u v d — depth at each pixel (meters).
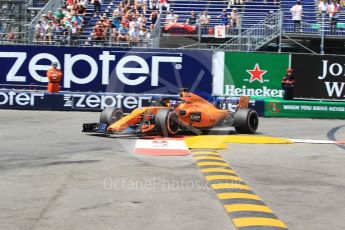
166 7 34.66
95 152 13.07
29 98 27.59
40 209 7.52
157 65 28.48
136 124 16.33
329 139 17.59
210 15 34.22
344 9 33.91
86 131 16.73
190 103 17.56
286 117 26.80
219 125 18.16
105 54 28.70
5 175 9.89
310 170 11.37
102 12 34.97
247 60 28.25
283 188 9.41
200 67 28.30
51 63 28.98
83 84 28.88
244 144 15.55
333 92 28.17
